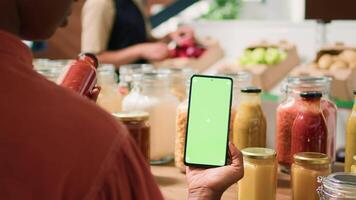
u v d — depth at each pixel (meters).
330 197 0.93
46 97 0.64
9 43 0.66
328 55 2.43
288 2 4.60
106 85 1.64
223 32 3.22
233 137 1.42
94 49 2.86
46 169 0.61
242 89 1.40
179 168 1.43
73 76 1.06
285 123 1.36
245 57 2.68
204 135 1.10
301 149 1.28
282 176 1.37
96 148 0.63
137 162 0.67
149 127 1.39
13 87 0.64
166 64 2.85
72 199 0.62
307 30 2.88
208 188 1.02
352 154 1.30
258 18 4.60
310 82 1.37
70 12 0.77
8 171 0.61
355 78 2.21
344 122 2.03
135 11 2.98
